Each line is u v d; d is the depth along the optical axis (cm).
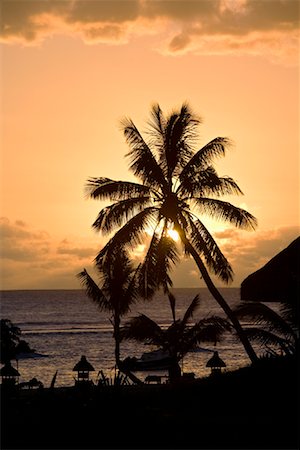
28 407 1892
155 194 3347
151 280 3281
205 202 3278
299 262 2366
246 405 1986
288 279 2311
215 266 3262
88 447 1517
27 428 1667
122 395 2027
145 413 1862
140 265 3341
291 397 2034
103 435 1616
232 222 3253
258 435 1623
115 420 1742
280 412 1880
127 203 3284
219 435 1622
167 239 3262
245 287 2506
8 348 4934
